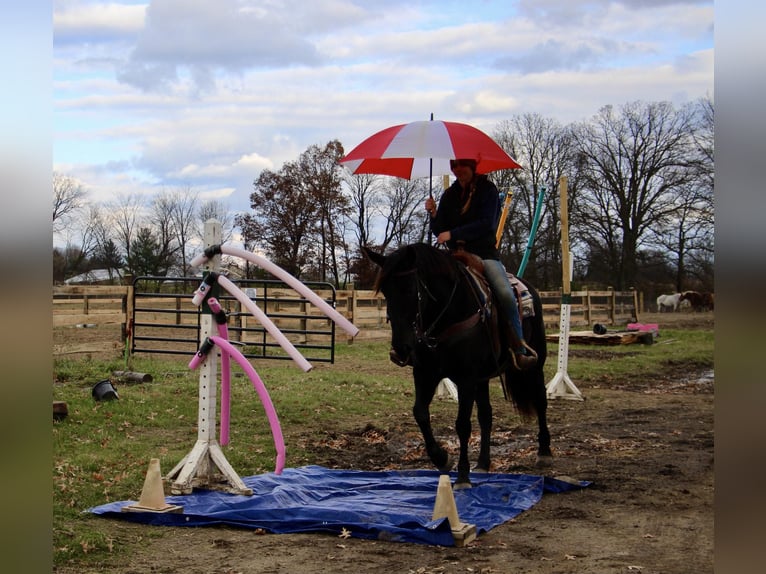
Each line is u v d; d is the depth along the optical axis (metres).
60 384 11.14
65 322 13.93
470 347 6.15
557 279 44.34
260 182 46.62
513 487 6.28
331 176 46.50
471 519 5.44
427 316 5.93
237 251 6.08
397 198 47.22
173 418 9.30
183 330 22.31
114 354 14.74
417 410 6.17
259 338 17.72
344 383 13.06
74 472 6.50
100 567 4.39
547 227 43.66
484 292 6.38
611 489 6.56
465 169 6.62
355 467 7.62
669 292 46.72
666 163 41.78
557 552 4.79
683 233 42.19
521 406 7.54
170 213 55.44
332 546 4.93
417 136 6.24
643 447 8.56
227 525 5.36
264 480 6.49
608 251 43.34
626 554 4.73
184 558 4.63
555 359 19.16
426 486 6.33
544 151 43.81
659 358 19.62
